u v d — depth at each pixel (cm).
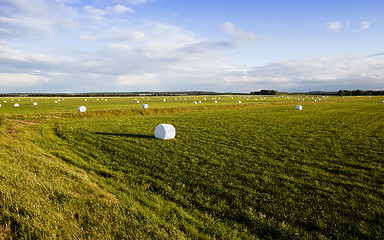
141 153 1573
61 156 1492
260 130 2553
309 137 2186
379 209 862
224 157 1501
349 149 1731
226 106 6053
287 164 1375
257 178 1153
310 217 818
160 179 1143
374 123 3144
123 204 781
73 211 670
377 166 1338
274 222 789
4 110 4391
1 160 1078
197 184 1080
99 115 4016
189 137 2138
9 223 564
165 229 659
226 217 823
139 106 5778
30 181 820
